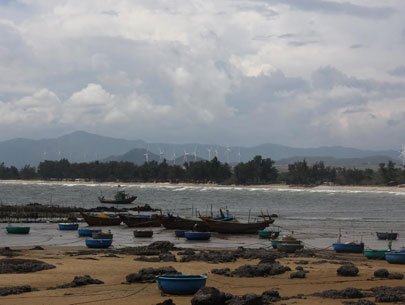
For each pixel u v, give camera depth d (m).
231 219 86.94
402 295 32.25
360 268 44.72
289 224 102.25
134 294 32.12
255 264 45.44
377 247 66.06
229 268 42.12
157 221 90.75
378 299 30.92
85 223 96.31
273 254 52.72
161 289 32.19
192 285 31.73
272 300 30.53
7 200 172.62
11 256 49.16
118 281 36.34
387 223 106.44
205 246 65.94
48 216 107.62
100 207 135.75
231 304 27.34
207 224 81.19
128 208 140.00
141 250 54.97
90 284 35.22
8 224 90.19
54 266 41.88
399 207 171.50
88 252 54.25
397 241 74.81
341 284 37.16
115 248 60.16
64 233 79.00
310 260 50.28
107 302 29.95
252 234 81.06
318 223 105.19
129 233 80.94
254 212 140.00
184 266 43.38
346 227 96.31
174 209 145.12
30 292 32.69
